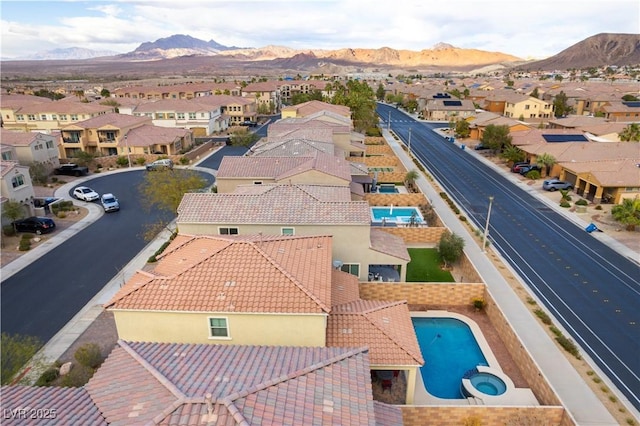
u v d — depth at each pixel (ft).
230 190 137.28
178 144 249.75
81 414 40.09
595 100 393.70
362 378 46.01
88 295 98.89
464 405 63.41
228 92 468.75
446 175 205.57
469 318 91.20
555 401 63.16
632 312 92.84
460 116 378.94
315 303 62.39
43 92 486.38
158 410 37.78
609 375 73.82
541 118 373.61
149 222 144.77
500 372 73.26
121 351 50.60
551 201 166.40
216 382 41.83
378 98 604.08
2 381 62.18
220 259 69.92
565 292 100.58
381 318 70.90
